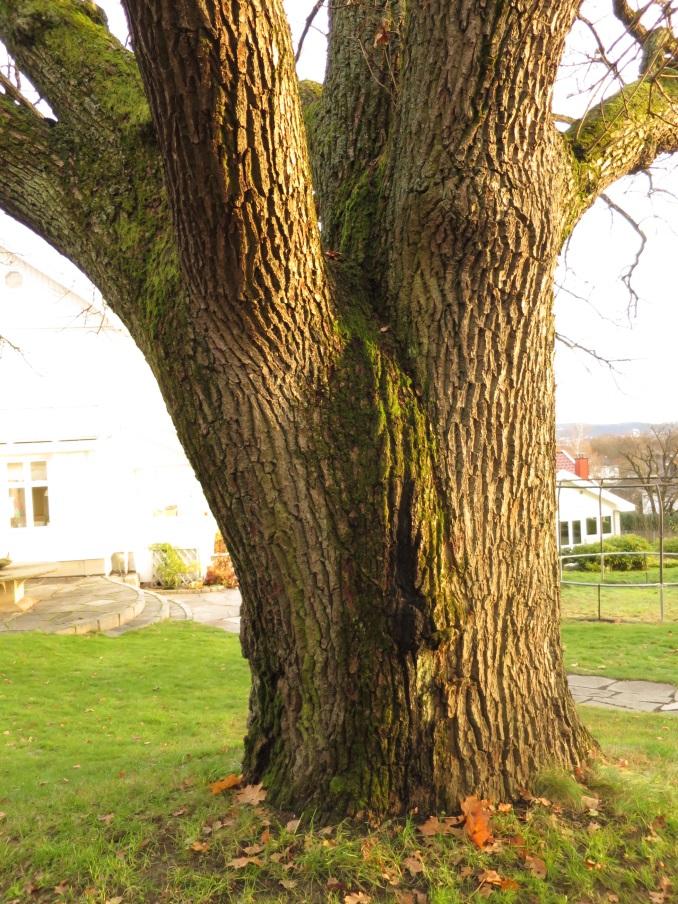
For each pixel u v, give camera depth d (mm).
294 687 3076
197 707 6902
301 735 3098
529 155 2641
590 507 20328
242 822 3084
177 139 2045
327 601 2863
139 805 3520
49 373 15602
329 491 2760
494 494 2965
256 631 3145
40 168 2871
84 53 2881
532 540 3109
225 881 2746
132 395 17062
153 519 17109
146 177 2756
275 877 2756
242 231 2211
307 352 2658
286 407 2686
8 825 3506
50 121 2973
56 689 7398
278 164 2162
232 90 1963
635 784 3238
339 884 2693
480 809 2947
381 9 3652
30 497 15453
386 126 3500
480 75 2488
